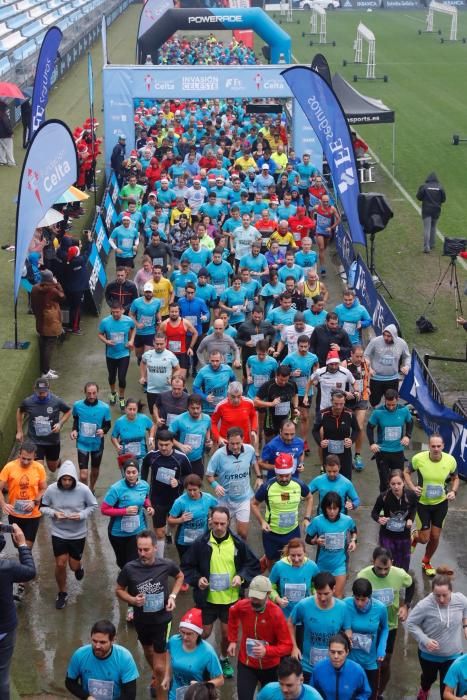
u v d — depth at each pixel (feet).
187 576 43.11
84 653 36.24
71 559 49.44
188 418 54.19
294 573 42.22
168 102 153.79
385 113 123.13
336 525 45.57
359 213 91.25
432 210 105.70
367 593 38.83
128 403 55.06
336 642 36.09
